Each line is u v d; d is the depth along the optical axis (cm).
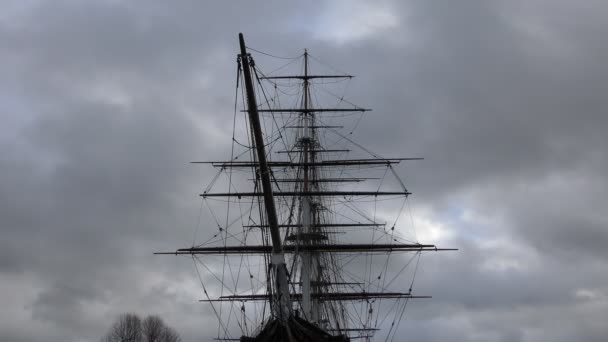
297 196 9656
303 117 10206
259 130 4453
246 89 4372
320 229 9688
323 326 9081
